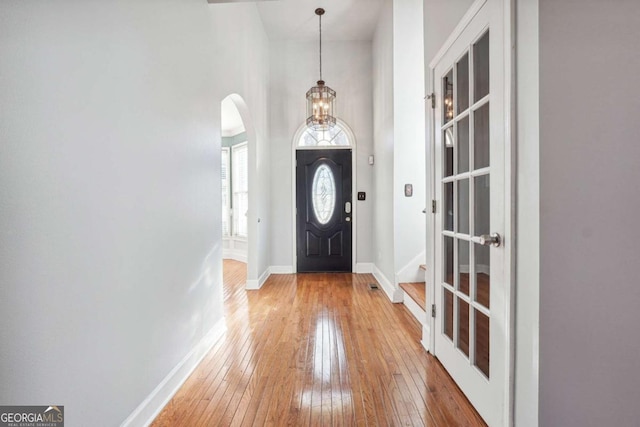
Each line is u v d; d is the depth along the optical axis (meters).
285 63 5.02
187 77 2.10
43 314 1.04
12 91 0.95
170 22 1.88
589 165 1.13
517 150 1.29
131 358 1.49
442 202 2.11
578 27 1.12
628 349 1.14
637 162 1.12
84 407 1.21
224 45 2.83
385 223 4.08
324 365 2.16
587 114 1.13
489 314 1.52
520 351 1.28
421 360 2.22
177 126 1.96
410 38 3.66
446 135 2.09
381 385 1.91
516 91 1.30
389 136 3.86
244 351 2.39
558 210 1.14
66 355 1.13
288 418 1.63
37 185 1.02
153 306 1.68
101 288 1.30
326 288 4.18
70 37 1.15
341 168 5.07
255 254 4.17
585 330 1.14
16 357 0.97
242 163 6.64
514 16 1.29
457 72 1.90
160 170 1.76
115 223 1.39
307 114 4.89
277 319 3.05
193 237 2.18
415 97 3.66
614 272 1.13
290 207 5.08
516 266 1.30
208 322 2.40
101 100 1.30
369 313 3.20
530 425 1.21
